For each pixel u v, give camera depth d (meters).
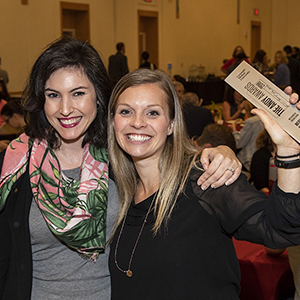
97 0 10.21
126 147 1.39
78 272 1.53
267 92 1.16
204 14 13.16
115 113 1.43
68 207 1.56
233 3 14.14
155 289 1.32
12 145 1.61
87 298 1.53
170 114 1.41
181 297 1.29
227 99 5.95
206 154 1.35
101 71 1.53
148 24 11.90
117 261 1.42
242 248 2.34
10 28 8.63
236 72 1.21
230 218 1.26
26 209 1.52
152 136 1.37
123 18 10.87
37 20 9.05
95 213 1.53
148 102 1.36
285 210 1.11
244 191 1.26
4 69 8.62
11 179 1.51
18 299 1.49
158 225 1.35
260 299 2.19
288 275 2.17
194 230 1.31
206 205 1.32
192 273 1.29
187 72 12.84
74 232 1.48
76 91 1.48
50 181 1.57
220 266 1.31
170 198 1.36
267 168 3.24
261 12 15.32
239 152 4.41
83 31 10.22
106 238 1.55
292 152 1.12
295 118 1.12
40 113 1.59
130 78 1.41
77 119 1.52
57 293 1.52
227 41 14.12
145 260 1.35
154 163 1.44
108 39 10.56
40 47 9.13
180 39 12.53
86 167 1.60
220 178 1.28
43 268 1.54
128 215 1.48
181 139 1.42
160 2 11.82
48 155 1.60
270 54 16.03
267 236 1.20
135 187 1.53
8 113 3.80
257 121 4.27
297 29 16.11
